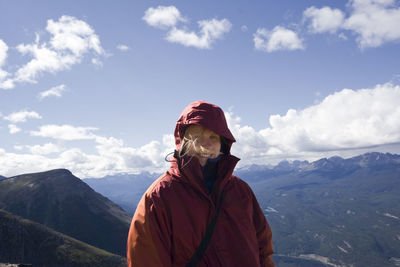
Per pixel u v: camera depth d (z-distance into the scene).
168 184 2.08
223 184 2.18
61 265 136.00
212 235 2.02
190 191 2.06
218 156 2.31
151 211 1.99
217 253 1.99
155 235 1.93
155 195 2.04
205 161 2.25
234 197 2.25
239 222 2.16
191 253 1.97
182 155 2.21
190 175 2.05
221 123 2.19
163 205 1.99
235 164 2.21
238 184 2.41
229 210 2.16
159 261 1.91
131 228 2.06
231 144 2.37
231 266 1.99
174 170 2.18
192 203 2.02
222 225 2.08
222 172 2.21
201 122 2.11
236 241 2.07
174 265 1.99
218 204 2.11
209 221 2.05
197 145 2.16
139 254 1.94
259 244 2.48
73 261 139.38
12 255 135.88
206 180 2.27
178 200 2.01
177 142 2.36
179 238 1.96
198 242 1.98
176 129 2.36
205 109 2.21
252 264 2.04
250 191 2.50
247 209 2.28
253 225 2.35
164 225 1.98
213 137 2.23
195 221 1.99
